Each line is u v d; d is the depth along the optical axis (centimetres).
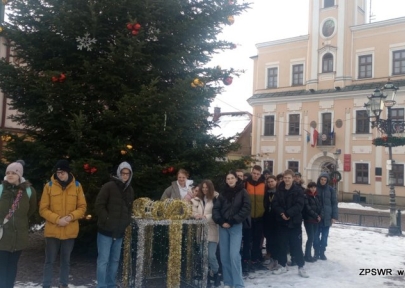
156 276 655
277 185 741
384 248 1025
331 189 874
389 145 1275
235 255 591
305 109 3278
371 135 2930
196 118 745
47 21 685
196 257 647
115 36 700
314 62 3262
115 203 543
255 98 3553
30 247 820
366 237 1196
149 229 647
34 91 641
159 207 579
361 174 2969
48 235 532
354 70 3112
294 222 697
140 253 559
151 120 650
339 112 3105
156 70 723
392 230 1243
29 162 669
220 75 768
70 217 523
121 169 551
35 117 658
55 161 666
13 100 714
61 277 543
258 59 3616
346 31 3145
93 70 671
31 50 686
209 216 625
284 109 3394
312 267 777
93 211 661
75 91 654
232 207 590
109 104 706
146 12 685
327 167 3200
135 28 657
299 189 709
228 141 794
